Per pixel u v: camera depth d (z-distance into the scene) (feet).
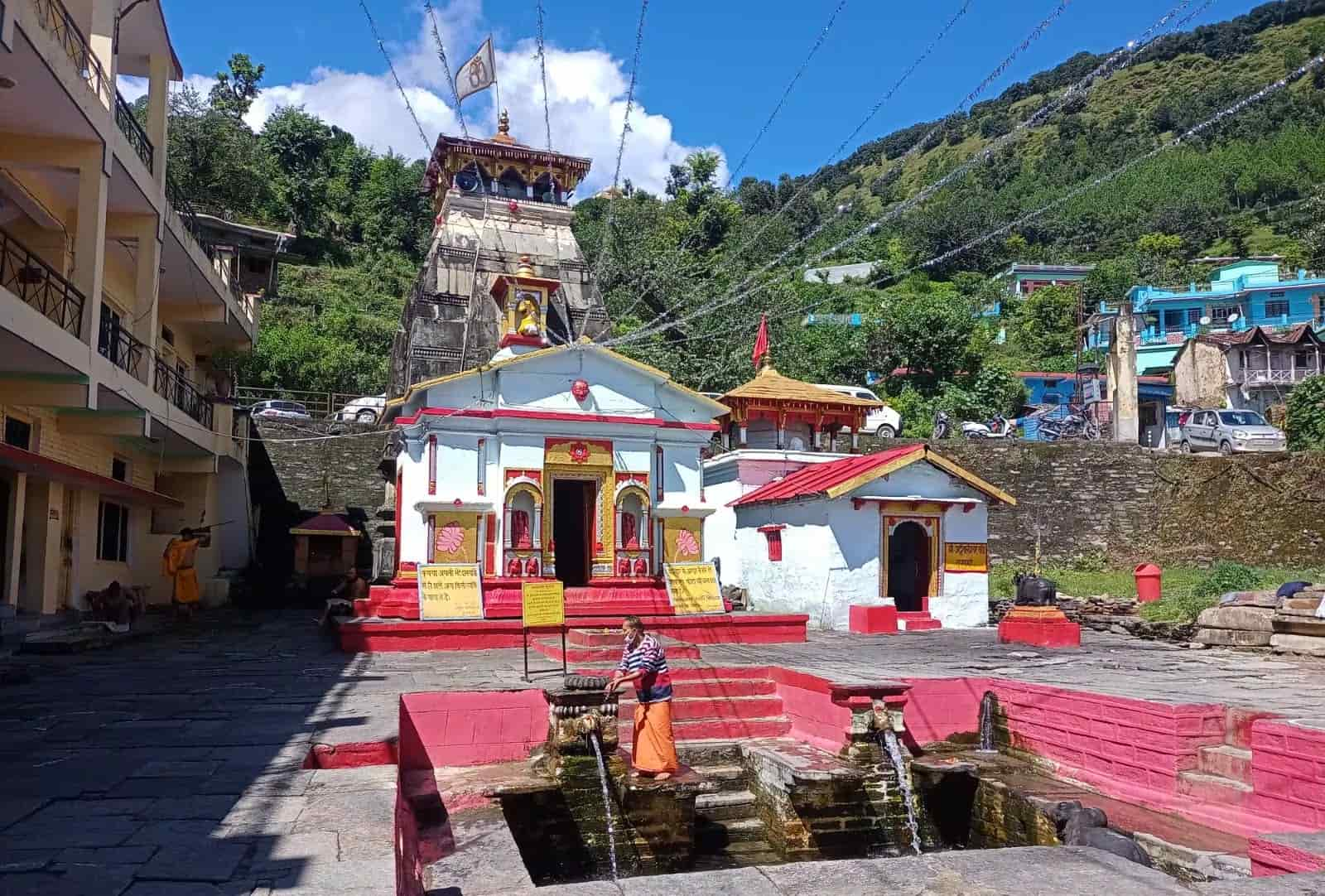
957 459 101.65
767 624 56.75
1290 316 174.19
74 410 55.93
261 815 20.39
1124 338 130.62
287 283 191.42
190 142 137.59
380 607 54.34
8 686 37.60
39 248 56.65
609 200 142.82
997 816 31.01
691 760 34.12
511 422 55.62
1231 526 92.32
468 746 31.22
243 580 83.97
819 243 215.72
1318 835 19.17
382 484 98.89
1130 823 26.61
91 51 47.96
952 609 66.90
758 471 78.38
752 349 116.26
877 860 18.01
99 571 65.67
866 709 32.04
